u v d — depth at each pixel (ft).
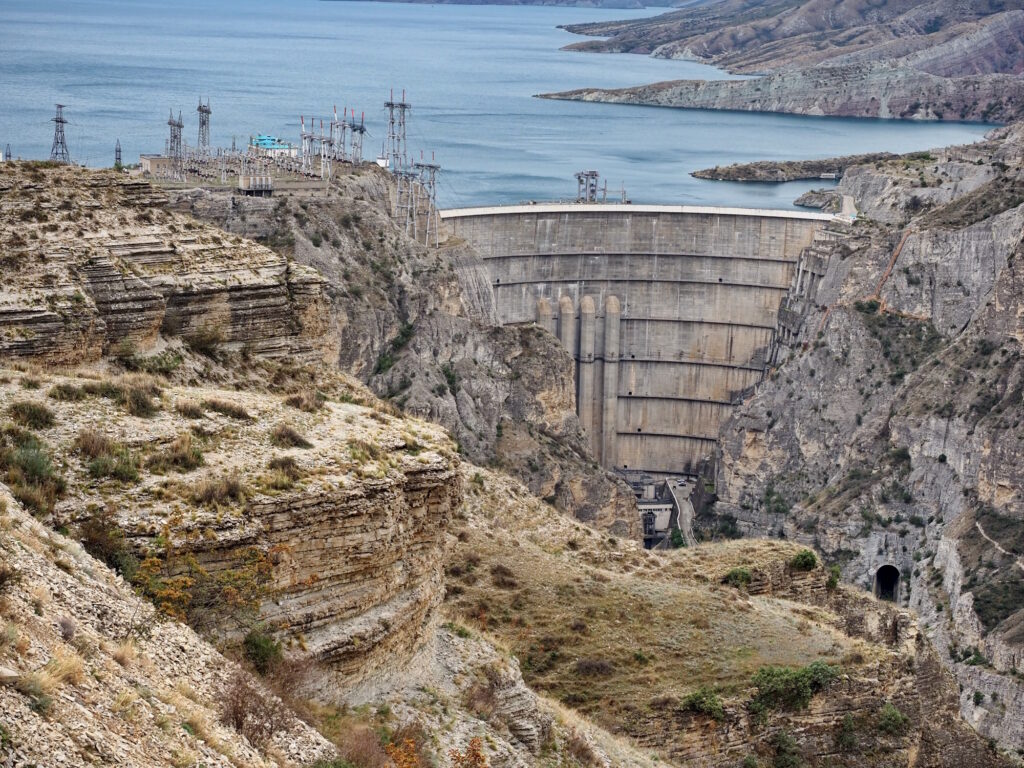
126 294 296.92
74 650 152.97
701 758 313.94
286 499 205.98
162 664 167.84
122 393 223.30
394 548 219.20
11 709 132.98
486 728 224.33
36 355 276.82
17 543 169.27
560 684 318.45
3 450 195.52
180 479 203.72
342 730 193.88
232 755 156.76
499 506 431.84
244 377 311.47
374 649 214.48
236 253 324.19
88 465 200.64
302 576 208.33
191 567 193.77
